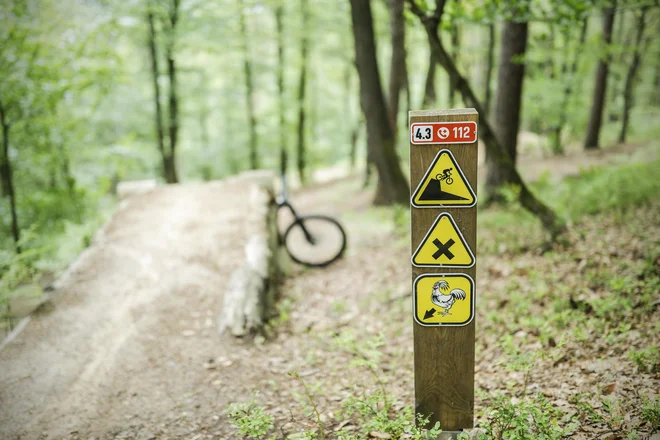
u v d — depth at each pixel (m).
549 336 3.96
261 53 17.45
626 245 5.42
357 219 9.79
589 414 2.89
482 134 6.00
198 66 16.11
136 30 13.02
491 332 4.44
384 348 4.61
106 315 5.14
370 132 9.66
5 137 8.20
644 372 3.22
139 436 3.45
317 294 6.29
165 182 15.32
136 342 4.67
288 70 19.08
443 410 2.97
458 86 5.89
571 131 15.53
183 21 13.03
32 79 8.16
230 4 13.31
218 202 8.41
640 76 18.73
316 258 7.67
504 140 8.69
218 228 7.27
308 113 21.31
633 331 3.76
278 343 4.86
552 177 10.89
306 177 21.88
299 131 18.81
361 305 5.68
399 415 3.27
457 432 3.00
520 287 5.14
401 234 8.03
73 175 10.94
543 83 13.57
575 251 5.64
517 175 6.04
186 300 5.45
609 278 4.75
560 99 13.57
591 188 7.29
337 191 15.99
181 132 19.89
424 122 2.60
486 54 15.60
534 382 3.49
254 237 6.88
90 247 6.86
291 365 4.39
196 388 4.01
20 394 3.94
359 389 3.85
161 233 7.21
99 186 10.95
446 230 2.72
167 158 15.15
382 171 9.82
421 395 2.97
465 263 2.74
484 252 6.42
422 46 14.77
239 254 6.45
